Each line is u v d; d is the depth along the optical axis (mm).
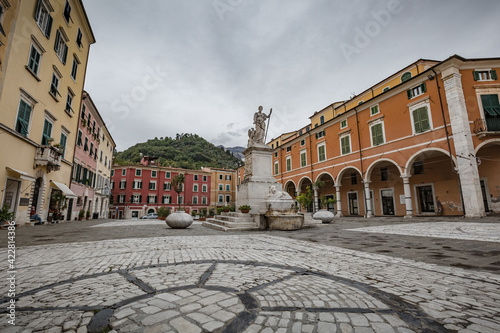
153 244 6227
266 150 13062
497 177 17266
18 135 11430
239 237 7734
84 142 22016
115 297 2496
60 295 2568
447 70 16594
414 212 21922
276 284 2941
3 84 10562
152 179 49688
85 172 23000
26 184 12367
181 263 4059
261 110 14008
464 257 4469
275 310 2188
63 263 4066
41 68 13406
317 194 28516
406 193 18531
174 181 48000
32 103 12672
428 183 20969
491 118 15656
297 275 3354
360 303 2373
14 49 11133
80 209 22094
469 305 2340
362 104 22547
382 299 2482
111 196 47875
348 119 24641
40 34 13094
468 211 14867
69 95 17547
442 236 7262
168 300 2408
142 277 3227
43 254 4875
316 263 4086
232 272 3486
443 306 2312
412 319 2035
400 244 6086
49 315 2086
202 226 13227
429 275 3359
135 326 1877
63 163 16891
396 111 19891
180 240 7008
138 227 12422
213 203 55406
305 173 30531
